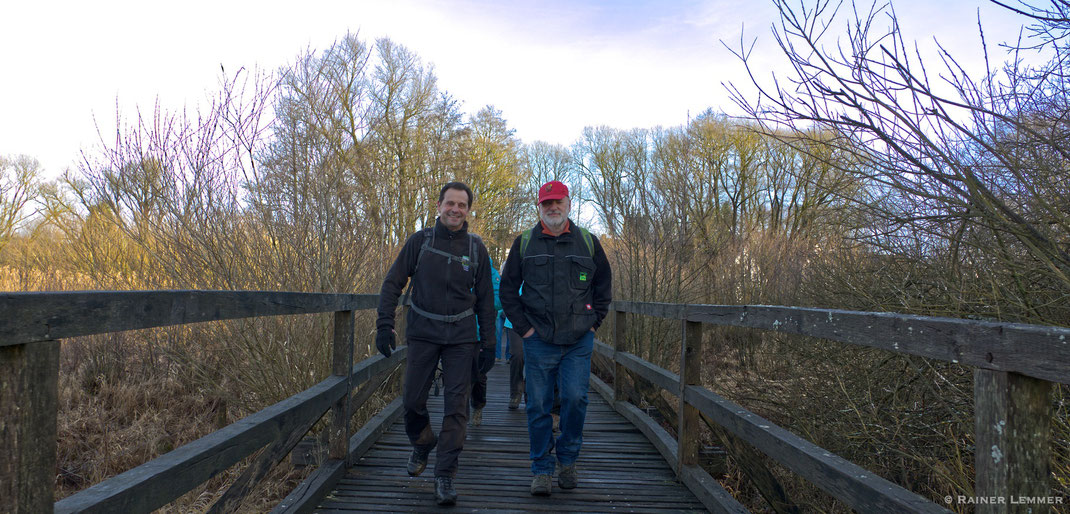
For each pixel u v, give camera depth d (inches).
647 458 173.0
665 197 352.5
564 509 133.9
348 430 156.9
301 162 233.3
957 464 119.8
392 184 306.7
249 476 104.5
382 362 193.8
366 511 131.1
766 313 107.0
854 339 80.0
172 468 73.8
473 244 137.6
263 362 203.8
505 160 992.2
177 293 77.7
